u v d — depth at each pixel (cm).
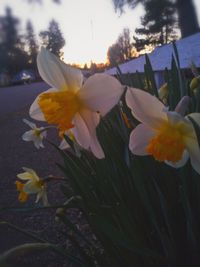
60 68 19
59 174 94
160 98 28
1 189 82
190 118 18
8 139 153
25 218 62
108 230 21
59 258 46
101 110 19
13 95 353
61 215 28
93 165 27
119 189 24
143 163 24
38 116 24
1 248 52
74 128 20
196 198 23
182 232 24
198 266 23
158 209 24
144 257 25
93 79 19
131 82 30
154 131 20
